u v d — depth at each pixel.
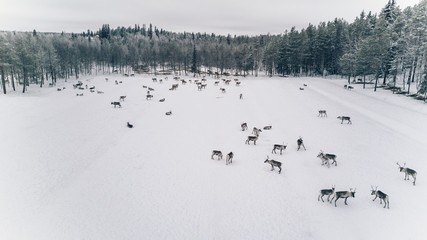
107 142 40.28
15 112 56.12
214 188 27.80
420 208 24.20
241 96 70.50
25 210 24.19
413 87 74.00
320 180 29.23
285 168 31.97
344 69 99.75
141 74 130.62
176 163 33.31
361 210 24.22
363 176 29.92
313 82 95.19
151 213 23.86
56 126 47.50
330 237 21.08
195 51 136.62
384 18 94.94
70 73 135.00
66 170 31.50
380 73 84.56
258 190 27.48
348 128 46.22
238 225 22.50
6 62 76.75
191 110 59.31
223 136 42.69
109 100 69.50
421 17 70.56
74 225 22.30
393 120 50.31
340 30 117.06
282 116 53.94
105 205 24.95
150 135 43.38
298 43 112.31
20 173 30.64
